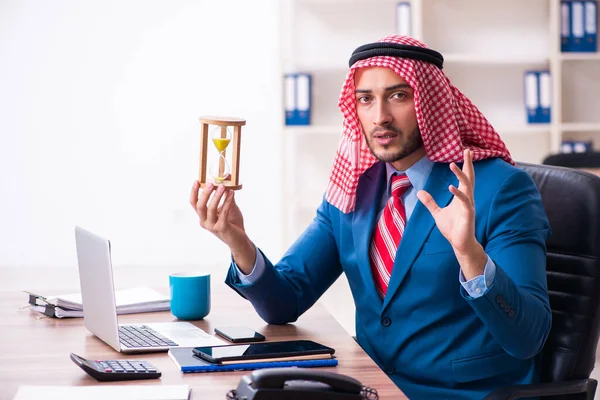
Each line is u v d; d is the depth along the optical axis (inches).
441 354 76.0
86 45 248.2
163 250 257.0
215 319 81.5
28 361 66.4
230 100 253.4
